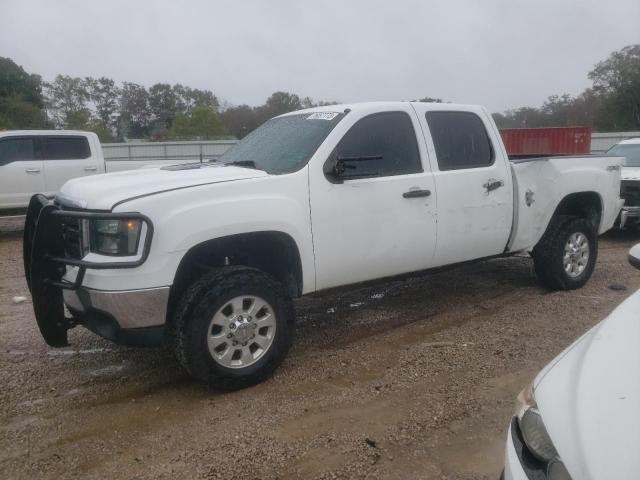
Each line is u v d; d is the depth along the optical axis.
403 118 4.95
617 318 2.58
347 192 4.48
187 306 3.82
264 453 3.30
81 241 3.87
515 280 6.84
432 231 4.98
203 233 3.82
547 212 5.94
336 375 4.32
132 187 3.90
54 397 4.06
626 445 1.84
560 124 61.25
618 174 6.77
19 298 6.49
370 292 6.53
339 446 3.36
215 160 5.27
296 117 5.16
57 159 12.05
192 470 3.16
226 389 4.03
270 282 4.13
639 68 50.53
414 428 3.54
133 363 4.65
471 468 3.14
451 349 4.75
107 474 3.15
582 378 2.20
